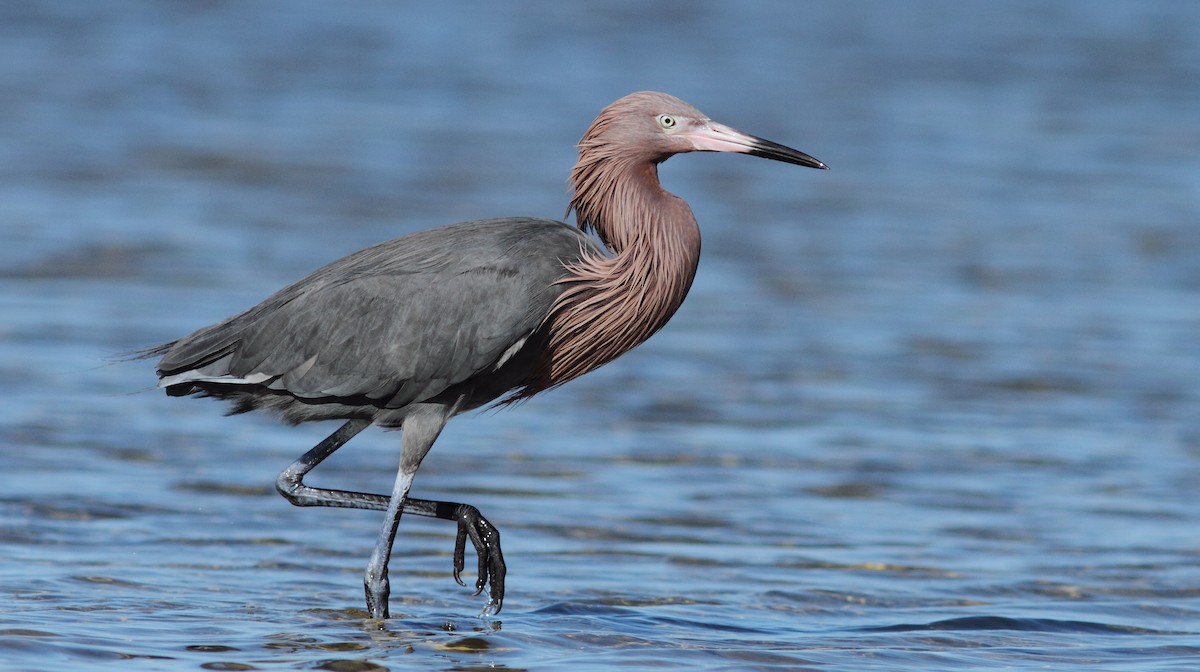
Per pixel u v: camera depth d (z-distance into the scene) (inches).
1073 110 1453.0
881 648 346.9
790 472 531.2
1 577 384.5
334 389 368.8
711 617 376.2
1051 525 473.4
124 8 1930.4
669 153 385.1
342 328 368.2
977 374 672.4
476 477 518.6
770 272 866.8
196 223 917.2
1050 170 1184.8
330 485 500.1
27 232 872.3
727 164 1219.2
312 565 418.9
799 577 416.8
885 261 897.5
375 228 918.4
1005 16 2183.8
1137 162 1219.9
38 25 1776.6
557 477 520.1
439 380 365.4
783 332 741.3
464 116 1349.7
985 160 1222.3
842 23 2069.4
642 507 485.4
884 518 478.6
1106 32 2014.0
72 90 1387.8
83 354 644.7
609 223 384.5
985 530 467.2
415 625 358.6
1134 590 409.7
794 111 1418.6
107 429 556.7
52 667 305.7
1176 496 506.6
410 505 372.8
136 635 336.2
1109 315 782.5
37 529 434.6
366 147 1192.8
